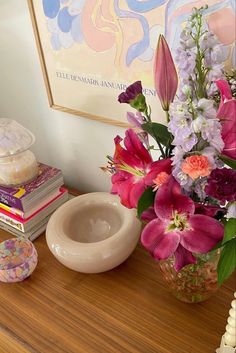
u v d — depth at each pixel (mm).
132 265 908
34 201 996
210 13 694
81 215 968
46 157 1250
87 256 816
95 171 1146
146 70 826
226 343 672
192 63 594
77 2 845
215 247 599
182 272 741
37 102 1130
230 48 706
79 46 900
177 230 608
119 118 944
